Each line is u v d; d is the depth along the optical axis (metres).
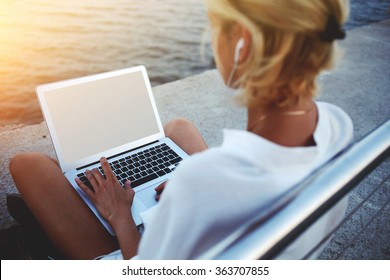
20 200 1.19
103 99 1.32
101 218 1.01
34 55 2.94
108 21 3.72
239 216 0.56
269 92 0.58
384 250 1.55
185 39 3.60
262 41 0.54
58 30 3.35
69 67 2.87
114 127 1.32
